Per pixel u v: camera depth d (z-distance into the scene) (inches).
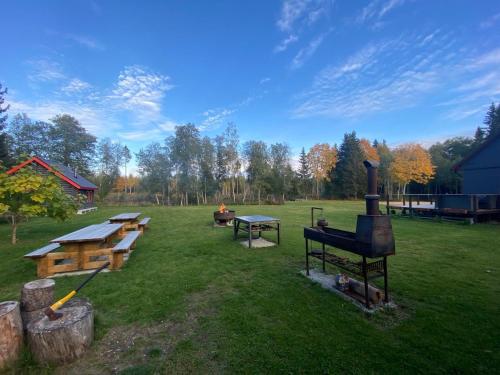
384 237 101.6
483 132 1405.0
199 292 125.6
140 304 112.1
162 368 71.6
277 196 1116.5
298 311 104.0
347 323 93.9
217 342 84.0
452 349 76.9
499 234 271.9
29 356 73.4
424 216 428.8
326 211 578.6
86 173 1186.6
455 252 195.9
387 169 1369.3
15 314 73.7
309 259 182.5
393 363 71.3
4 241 261.0
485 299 112.3
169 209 652.1
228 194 1196.5
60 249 214.8
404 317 97.5
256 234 282.8
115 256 163.0
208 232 300.8
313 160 1411.2
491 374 66.3
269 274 150.9
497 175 429.1
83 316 80.2
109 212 583.2
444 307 105.2
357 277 142.5
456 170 487.8
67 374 70.0
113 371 70.9
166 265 170.6
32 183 230.2
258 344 81.9
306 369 69.9
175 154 1079.0
